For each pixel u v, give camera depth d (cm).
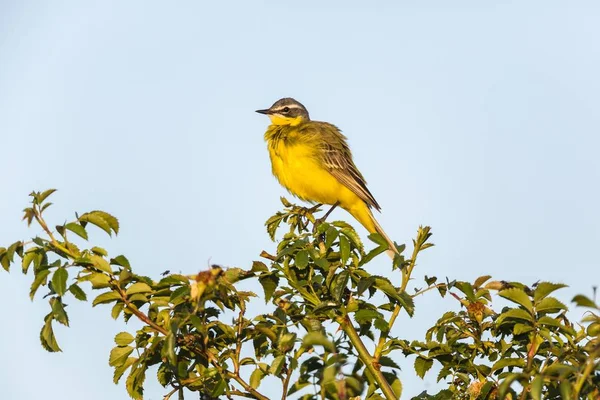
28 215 989
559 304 981
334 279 1093
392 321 1084
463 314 1092
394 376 1069
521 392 980
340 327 1070
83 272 1000
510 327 1068
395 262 1070
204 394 1055
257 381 1019
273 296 1097
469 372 1102
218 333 1068
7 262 986
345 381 788
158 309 1023
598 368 777
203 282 960
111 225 1026
